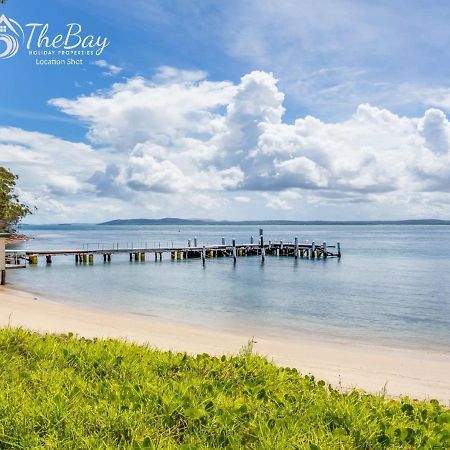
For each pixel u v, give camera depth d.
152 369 6.91
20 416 4.48
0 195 81.00
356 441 4.61
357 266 51.75
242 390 6.03
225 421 4.71
